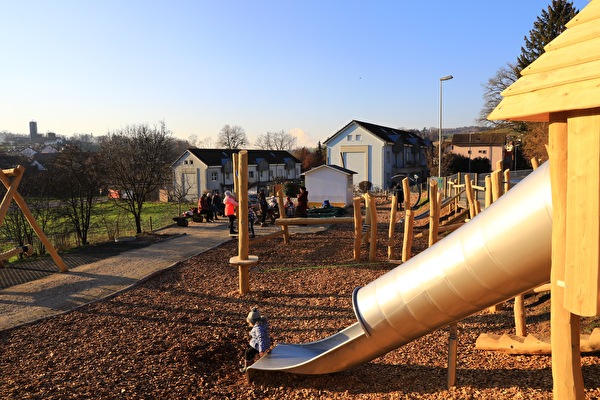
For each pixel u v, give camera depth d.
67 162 21.47
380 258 14.40
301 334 8.42
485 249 4.71
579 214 3.60
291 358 6.81
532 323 8.37
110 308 9.45
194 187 53.19
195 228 21.52
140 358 7.11
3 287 11.03
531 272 4.50
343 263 13.85
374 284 6.17
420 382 6.32
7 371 6.39
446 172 52.31
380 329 5.86
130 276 12.01
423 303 5.41
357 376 6.67
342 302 10.13
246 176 10.58
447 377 6.18
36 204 20.88
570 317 3.91
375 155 51.50
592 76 3.42
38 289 10.78
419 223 21.95
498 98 55.12
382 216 26.14
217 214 26.56
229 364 7.38
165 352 7.42
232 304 10.03
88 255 14.98
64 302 9.77
